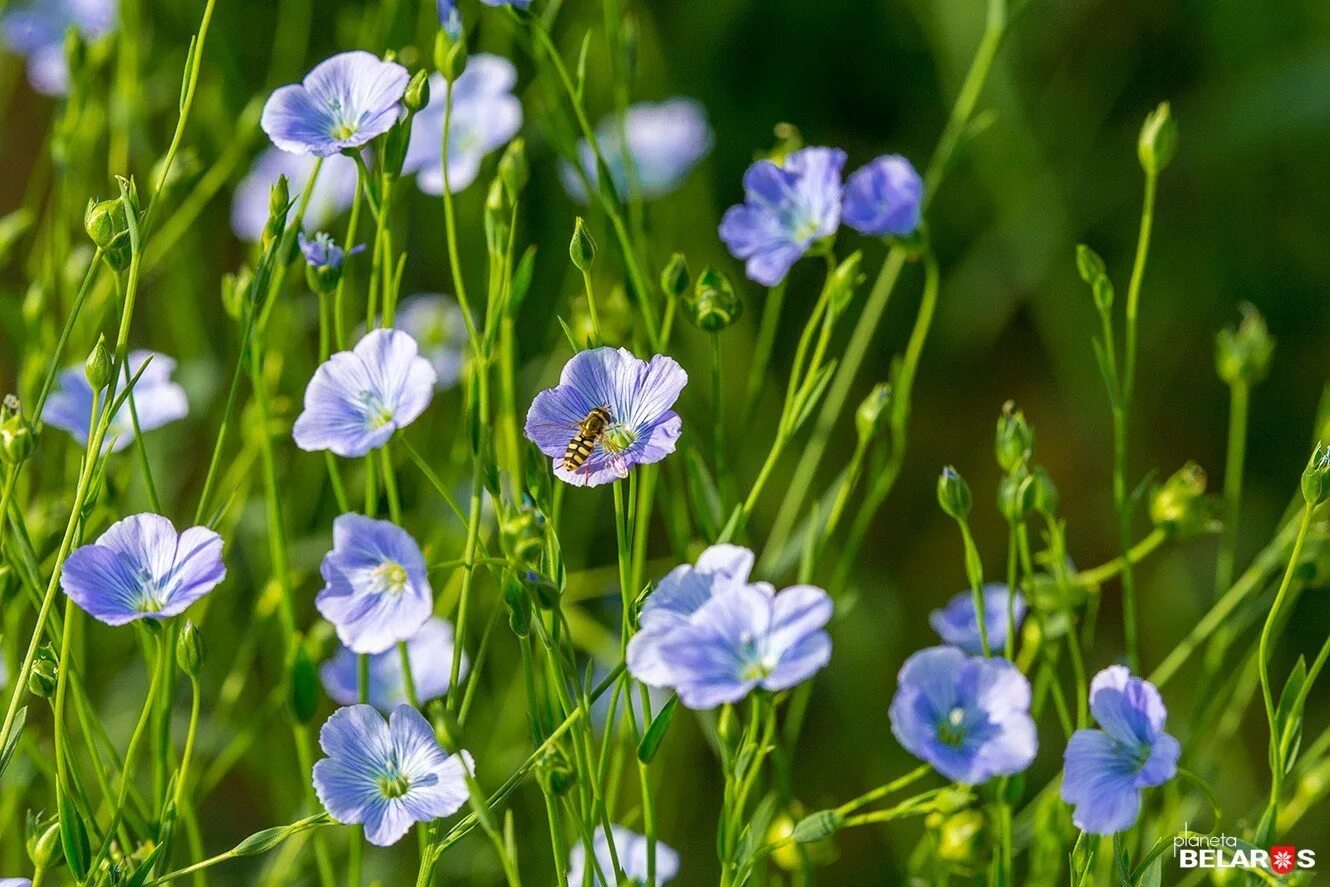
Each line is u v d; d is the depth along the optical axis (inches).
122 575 26.8
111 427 29.7
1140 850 29.4
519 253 38.2
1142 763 26.4
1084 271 28.5
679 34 41.5
